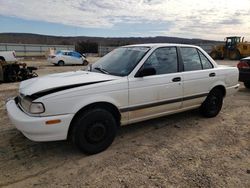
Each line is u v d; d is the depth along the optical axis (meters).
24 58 36.12
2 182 2.89
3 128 4.57
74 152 3.65
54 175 3.05
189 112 5.68
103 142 3.63
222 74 5.19
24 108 3.42
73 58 23.89
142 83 3.89
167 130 4.57
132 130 4.56
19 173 3.09
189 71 4.62
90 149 3.51
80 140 3.41
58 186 2.83
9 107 3.72
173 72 4.38
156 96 4.10
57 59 23.08
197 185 2.84
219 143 4.01
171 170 3.17
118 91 3.64
